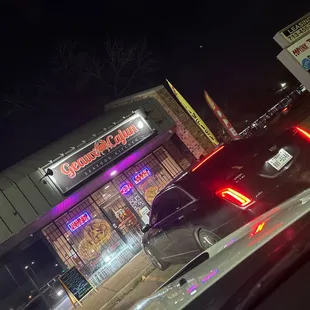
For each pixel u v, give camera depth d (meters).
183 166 15.42
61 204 12.17
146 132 13.80
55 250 13.07
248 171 4.75
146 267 8.61
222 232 4.78
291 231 1.72
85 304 9.62
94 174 12.66
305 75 8.68
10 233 11.09
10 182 11.67
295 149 4.75
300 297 1.52
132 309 2.59
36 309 15.41
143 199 14.51
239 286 1.63
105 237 13.65
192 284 2.01
